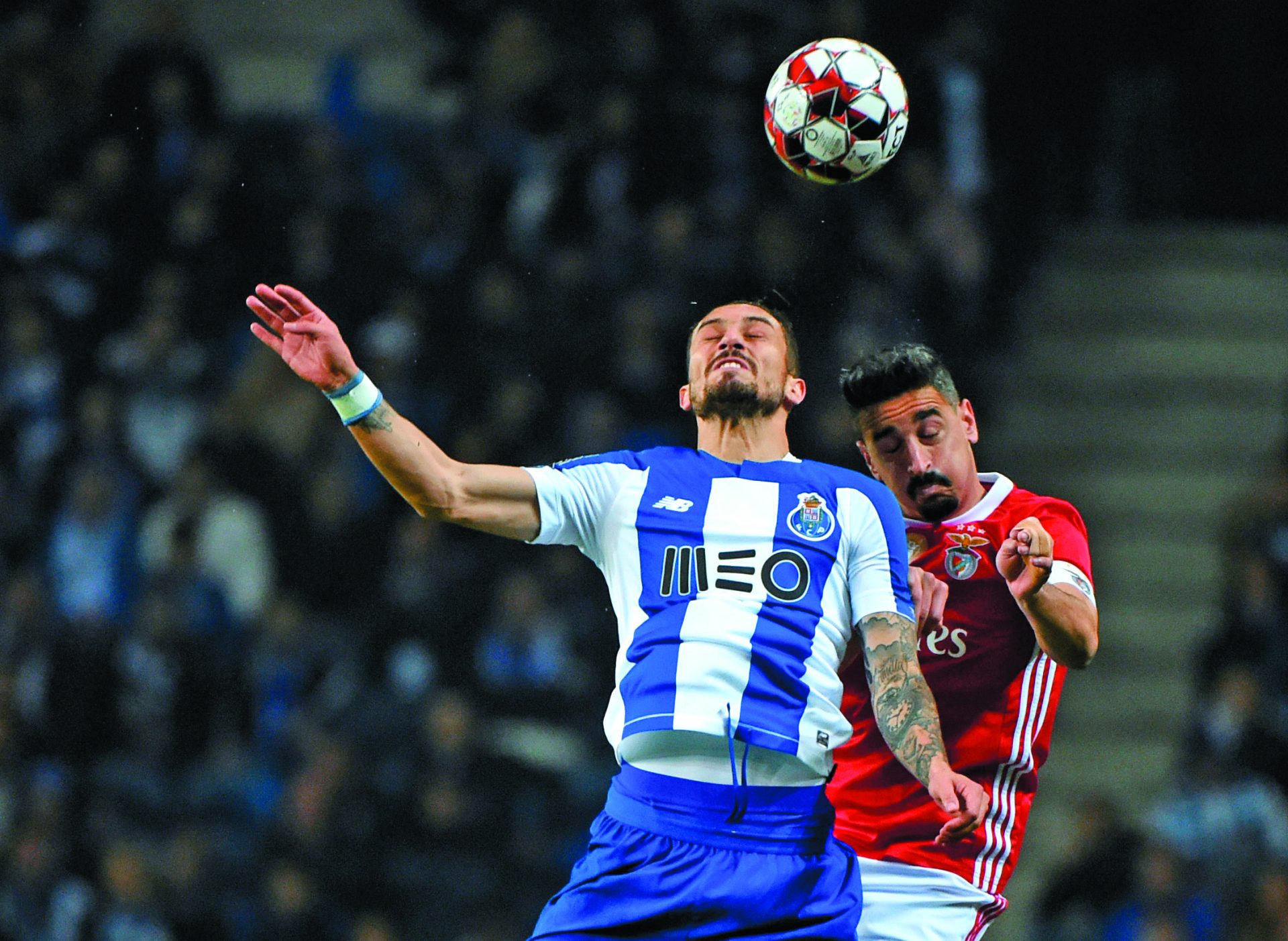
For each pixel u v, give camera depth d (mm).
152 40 47969
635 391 43156
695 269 44531
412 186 49312
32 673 39000
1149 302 50969
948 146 48656
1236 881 36062
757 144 47094
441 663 39250
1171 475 47219
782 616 14609
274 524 41562
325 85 52531
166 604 39219
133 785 37781
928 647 16453
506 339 43969
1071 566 15773
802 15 49125
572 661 39906
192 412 44281
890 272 45281
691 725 14289
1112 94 55125
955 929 16516
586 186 45844
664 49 48000
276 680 39125
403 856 36312
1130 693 43000
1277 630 40281
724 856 14305
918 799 16500
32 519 41844
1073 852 36250
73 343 45125
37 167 47750
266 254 45844
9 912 36156
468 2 51188
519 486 14961
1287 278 51344
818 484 15266
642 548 14992
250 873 36375
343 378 14461
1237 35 54625
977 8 51969
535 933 14602
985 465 46844
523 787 37250
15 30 51000
